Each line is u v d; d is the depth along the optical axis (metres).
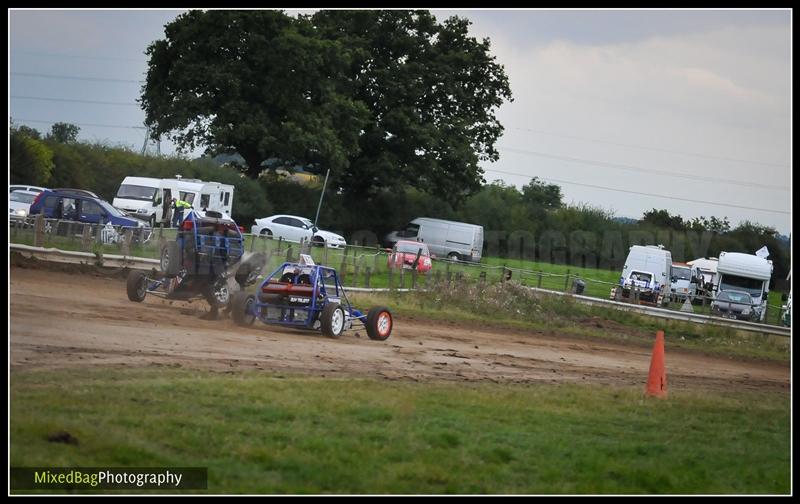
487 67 148.75
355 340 40.53
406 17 143.62
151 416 20.12
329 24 141.75
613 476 21.00
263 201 124.81
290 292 38.88
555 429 24.84
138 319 35.75
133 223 72.56
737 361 60.19
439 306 64.69
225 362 28.88
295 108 127.94
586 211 160.25
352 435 21.12
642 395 33.31
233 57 126.62
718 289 100.38
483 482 19.14
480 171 145.38
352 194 144.75
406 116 139.38
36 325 30.22
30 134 109.94
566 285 90.19
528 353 46.06
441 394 27.59
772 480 22.70
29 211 70.69
